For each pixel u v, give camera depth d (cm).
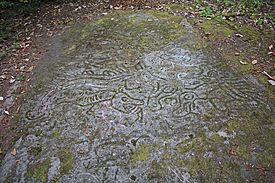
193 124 363
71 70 459
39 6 661
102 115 378
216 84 421
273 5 640
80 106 393
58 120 378
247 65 461
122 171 318
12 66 491
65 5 668
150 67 457
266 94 407
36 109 398
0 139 366
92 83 430
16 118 390
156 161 325
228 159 327
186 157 328
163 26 562
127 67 459
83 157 333
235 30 553
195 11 623
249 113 378
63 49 515
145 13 612
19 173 324
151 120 368
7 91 439
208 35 533
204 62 466
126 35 540
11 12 625
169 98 398
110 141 347
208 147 338
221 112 379
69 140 352
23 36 570
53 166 327
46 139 356
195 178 311
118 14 614
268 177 313
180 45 507
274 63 467
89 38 538
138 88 416
